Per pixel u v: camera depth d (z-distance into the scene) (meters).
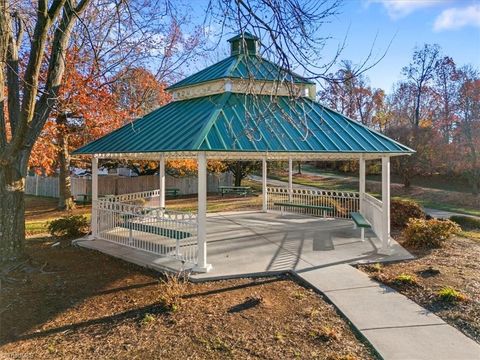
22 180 8.45
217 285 7.12
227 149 7.32
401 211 13.18
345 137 9.08
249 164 31.91
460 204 23.50
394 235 11.62
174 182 31.80
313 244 10.04
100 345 4.98
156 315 5.83
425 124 32.06
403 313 5.65
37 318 5.91
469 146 24.78
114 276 7.89
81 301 6.56
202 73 11.38
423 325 5.25
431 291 6.46
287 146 7.99
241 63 10.77
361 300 6.15
